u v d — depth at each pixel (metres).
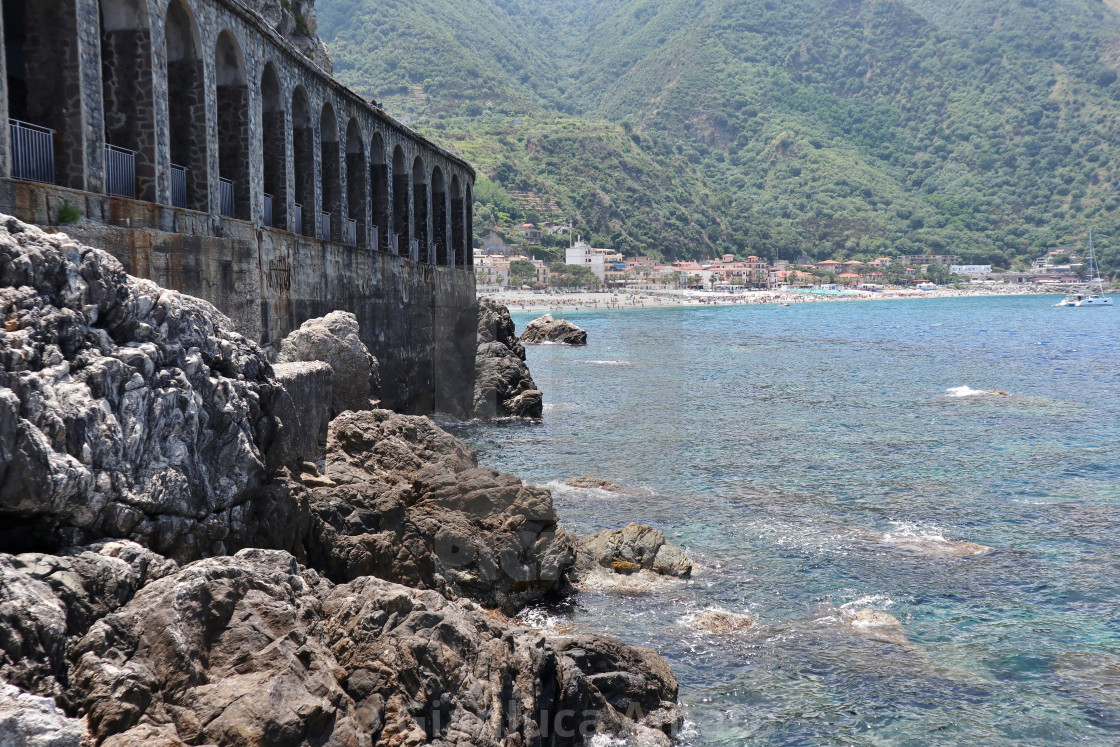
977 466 26.19
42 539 7.29
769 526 19.22
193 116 18.02
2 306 7.44
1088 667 12.52
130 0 15.86
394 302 31.16
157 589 7.08
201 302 10.14
